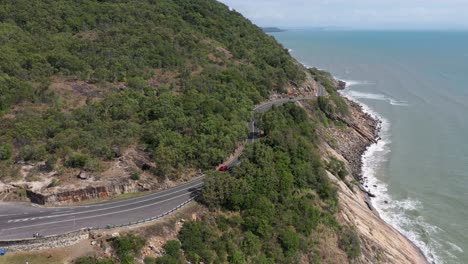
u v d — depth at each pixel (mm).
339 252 53094
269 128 75750
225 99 84375
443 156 92062
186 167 60719
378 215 68750
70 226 44188
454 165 87188
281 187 57625
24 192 50656
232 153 68688
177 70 95938
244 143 74000
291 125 81750
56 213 47438
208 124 68625
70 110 68750
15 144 57031
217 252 45969
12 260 37688
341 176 74438
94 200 51656
